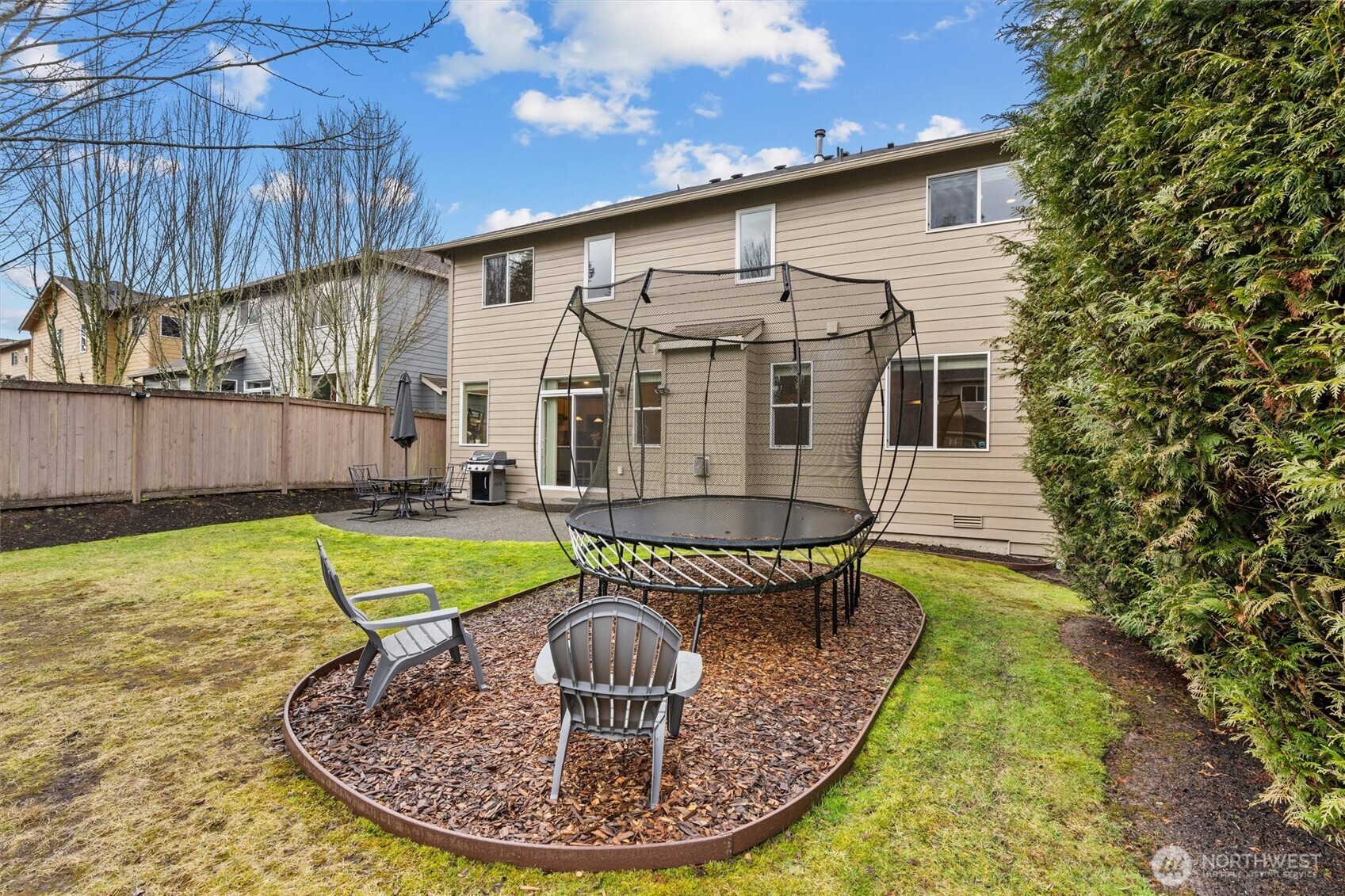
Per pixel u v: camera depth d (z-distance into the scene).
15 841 2.01
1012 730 2.83
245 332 16.39
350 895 1.78
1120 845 2.04
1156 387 2.42
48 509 7.87
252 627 4.21
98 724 2.81
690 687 2.32
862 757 2.57
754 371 7.54
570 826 2.03
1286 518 2.01
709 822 2.07
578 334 11.02
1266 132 2.07
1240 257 2.17
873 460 8.44
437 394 16.14
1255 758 2.56
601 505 5.48
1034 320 4.59
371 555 6.66
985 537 7.73
